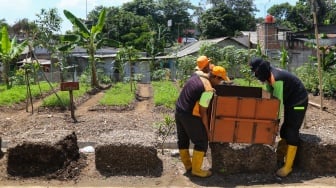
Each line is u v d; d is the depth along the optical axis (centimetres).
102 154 556
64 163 558
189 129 540
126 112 1180
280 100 539
